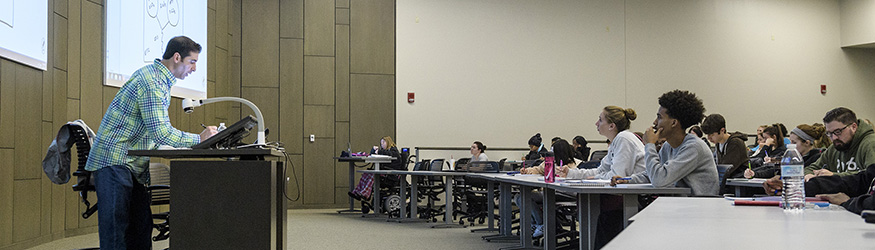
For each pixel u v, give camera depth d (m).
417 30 10.60
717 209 1.96
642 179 3.80
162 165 4.63
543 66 10.89
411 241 5.85
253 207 3.01
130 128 3.52
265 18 10.18
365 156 8.78
